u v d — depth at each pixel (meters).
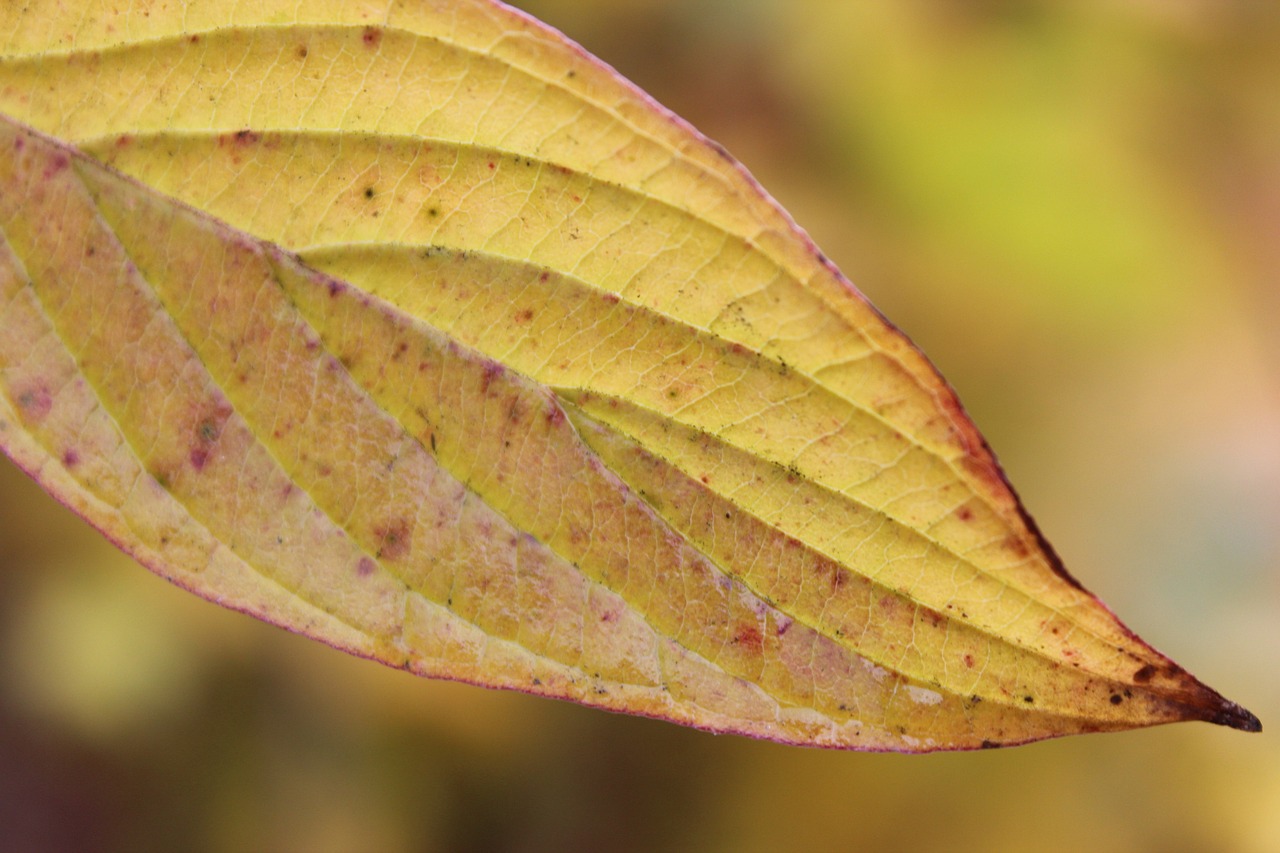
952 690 0.20
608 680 0.20
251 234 0.20
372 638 0.20
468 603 0.20
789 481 0.20
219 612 0.43
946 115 0.41
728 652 0.20
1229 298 0.42
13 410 0.20
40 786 0.43
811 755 0.42
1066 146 0.41
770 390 0.20
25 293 0.20
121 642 0.42
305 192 0.20
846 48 0.42
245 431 0.20
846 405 0.20
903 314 0.41
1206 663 0.42
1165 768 0.41
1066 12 0.42
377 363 0.20
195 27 0.20
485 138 0.20
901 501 0.20
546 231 0.20
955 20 0.42
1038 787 0.40
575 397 0.20
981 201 0.41
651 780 0.42
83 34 0.20
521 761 0.43
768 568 0.20
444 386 0.20
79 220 0.20
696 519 0.20
